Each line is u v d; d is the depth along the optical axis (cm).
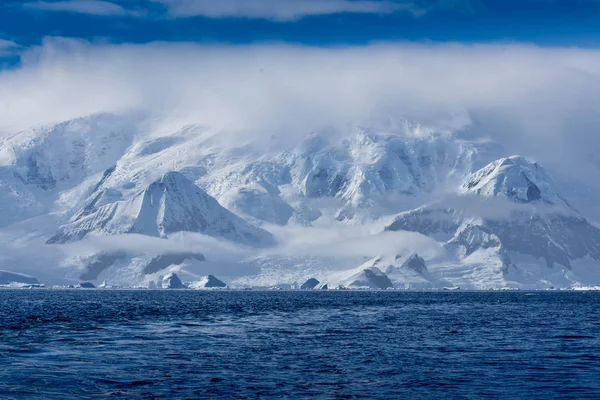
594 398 15538
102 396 15375
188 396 15400
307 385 16625
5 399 15050
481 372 18450
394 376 17825
